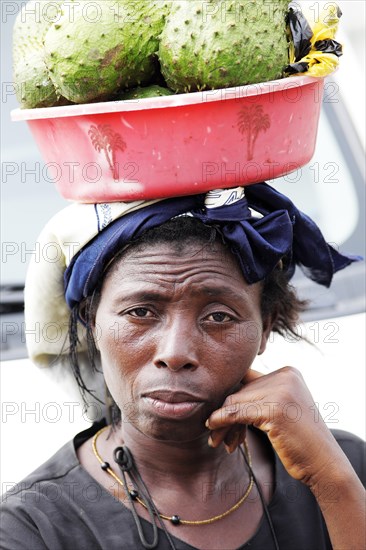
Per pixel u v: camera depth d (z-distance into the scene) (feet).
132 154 7.17
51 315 8.54
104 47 7.13
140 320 7.41
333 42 7.57
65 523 7.76
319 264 8.72
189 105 6.95
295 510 8.27
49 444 10.55
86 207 7.61
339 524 7.70
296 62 7.57
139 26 7.21
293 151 7.57
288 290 8.46
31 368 11.40
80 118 7.18
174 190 7.23
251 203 7.82
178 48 7.13
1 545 7.64
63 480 8.06
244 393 7.68
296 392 7.79
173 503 8.00
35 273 8.24
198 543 7.86
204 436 7.93
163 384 7.32
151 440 7.90
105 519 7.81
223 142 7.14
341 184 13.39
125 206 7.41
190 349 7.32
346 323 12.15
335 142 13.69
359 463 8.97
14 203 12.41
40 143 7.73
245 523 8.10
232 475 8.27
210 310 7.43
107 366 7.64
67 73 7.18
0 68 13.12
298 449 7.66
